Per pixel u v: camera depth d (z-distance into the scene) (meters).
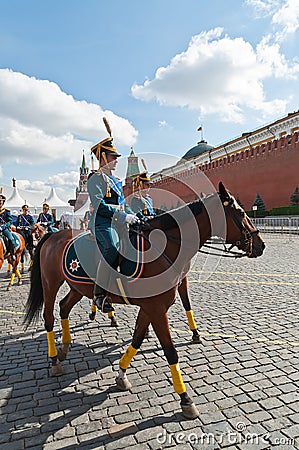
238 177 37.47
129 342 4.84
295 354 4.23
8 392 3.54
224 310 6.18
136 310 6.49
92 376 3.85
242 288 7.97
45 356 4.45
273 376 3.70
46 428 2.93
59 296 8.11
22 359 4.36
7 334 5.34
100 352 4.51
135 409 3.17
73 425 2.95
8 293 8.38
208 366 3.97
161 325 3.15
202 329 5.22
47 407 3.24
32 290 4.34
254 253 3.61
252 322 5.46
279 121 34.03
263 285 8.23
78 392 3.51
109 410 3.16
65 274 3.70
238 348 4.46
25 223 11.59
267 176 34.38
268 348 4.43
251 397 3.30
